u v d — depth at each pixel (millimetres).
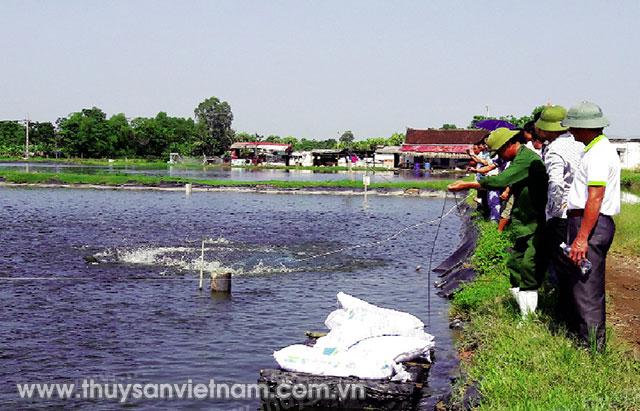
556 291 10703
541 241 9516
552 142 9000
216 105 160125
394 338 9609
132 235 27875
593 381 7031
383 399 8688
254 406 9094
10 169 84062
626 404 6422
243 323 13523
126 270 19438
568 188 8383
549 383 7215
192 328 13102
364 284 17750
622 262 16969
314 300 15734
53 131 148250
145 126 142000
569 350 7832
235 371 10570
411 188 55531
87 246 24391
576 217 7965
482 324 10805
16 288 16656
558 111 9281
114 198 47938
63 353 11461
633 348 8594
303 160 122438
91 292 16312
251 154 130250
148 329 13008
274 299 15797
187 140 156375
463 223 31672
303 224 33438
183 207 41719
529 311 9672
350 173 93062
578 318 8086
